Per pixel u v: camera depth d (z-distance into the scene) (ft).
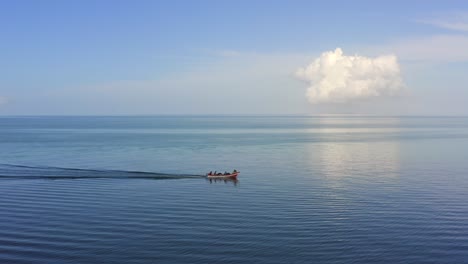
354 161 337.72
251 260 128.67
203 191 219.00
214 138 593.83
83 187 227.61
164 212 177.58
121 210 180.45
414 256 131.34
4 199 199.00
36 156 365.61
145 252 134.10
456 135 648.38
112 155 374.63
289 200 198.80
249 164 320.91
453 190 219.41
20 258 128.77
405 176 262.88
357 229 155.02
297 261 127.95
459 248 137.18
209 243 141.38
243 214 174.40
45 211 178.40
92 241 142.82
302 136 649.20
